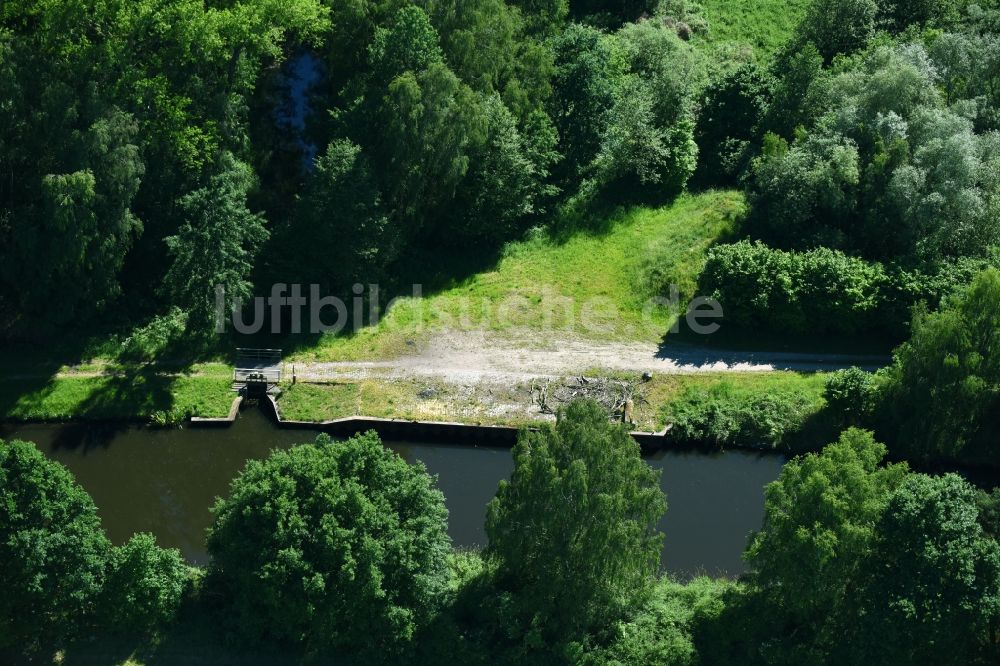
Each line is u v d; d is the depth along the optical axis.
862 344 71.94
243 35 72.12
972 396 61.47
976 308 61.62
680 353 72.06
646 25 93.75
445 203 79.19
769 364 70.88
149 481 64.69
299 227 73.31
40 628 49.31
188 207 68.69
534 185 80.94
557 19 88.75
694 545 60.31
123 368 70.06
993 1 91.12
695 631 52.12
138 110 70.44
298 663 50.44
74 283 68.81
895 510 48.34
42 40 68.56
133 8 69.62
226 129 74.44
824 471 48.78
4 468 48.50
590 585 49.81
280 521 48.75
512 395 69.06
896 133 75.75
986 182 73.50
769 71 89.25
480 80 77.88
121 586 49.41
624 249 79.12
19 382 68.44
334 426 67.56
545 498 48.78
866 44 89.81
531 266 78.94
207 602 52.62
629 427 51.72
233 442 67.12
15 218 67.38
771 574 49.69
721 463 66.12
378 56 74.06
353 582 48.59
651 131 82.06
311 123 82.56
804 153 76.62
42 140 67.06
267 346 72.25
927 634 47.12
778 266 71.62
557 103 84.06
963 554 46.94
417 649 50.78
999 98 81.50
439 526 51.75
